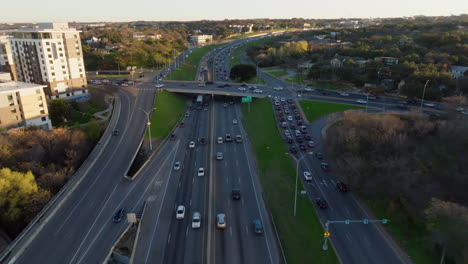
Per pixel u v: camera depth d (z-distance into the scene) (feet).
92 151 257.75
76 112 348.18
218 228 170.09
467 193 175.42
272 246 156.66
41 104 301.63
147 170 239.30
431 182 188.14
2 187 187.01
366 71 449.89
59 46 375.25
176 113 377.91
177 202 196.65
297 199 197.06
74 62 394.11
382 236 165.37
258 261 146.51
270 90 440.86
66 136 266.36
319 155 251.39
